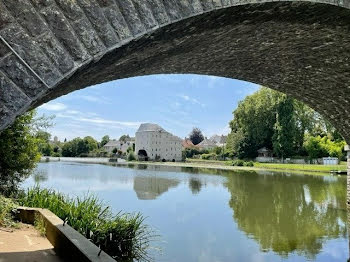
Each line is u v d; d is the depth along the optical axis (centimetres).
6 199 1046
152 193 2377
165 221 1464
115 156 11362
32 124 1358
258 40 668
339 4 486
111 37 357
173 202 1981
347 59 814
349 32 624
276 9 476
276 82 1069
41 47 325
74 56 339
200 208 1791
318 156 5731
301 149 6256
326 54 788
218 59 788
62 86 407
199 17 414
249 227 1377
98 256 555
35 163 1400
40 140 1373
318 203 1942
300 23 570
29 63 320
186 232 1273
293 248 1108
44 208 1070
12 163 1290
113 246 955
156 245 1096
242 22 506
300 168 4747
